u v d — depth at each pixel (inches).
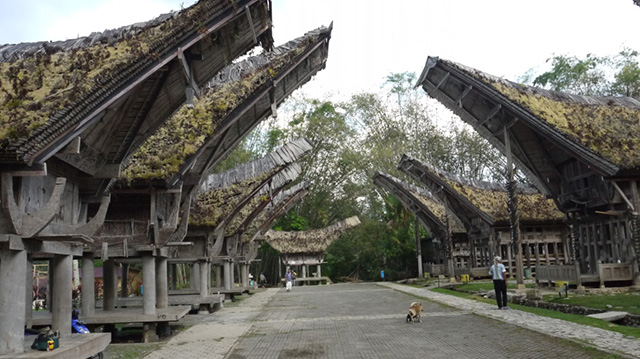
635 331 371.6
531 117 684.7
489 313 530.6
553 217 1068.5
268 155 721.6
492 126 793.6
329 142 1744.6
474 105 792.3
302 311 672.4
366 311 637.9
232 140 565.9
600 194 686.5
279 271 1793.8
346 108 1838.1
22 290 248.5
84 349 281.4
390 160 1710.1
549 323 432.1
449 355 325.4
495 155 1715.1
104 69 272.1
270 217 1135.6
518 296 652.7
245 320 582.2
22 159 227.5
